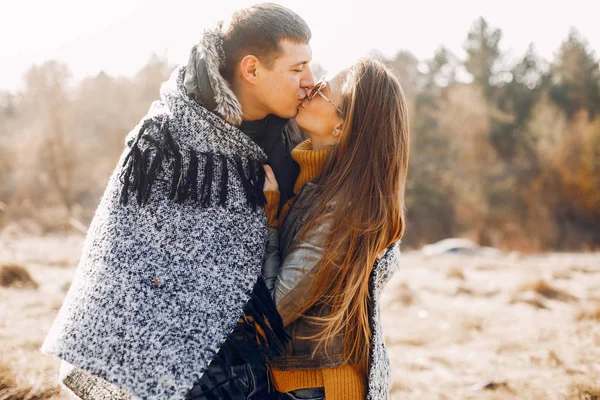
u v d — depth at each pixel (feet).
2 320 16.02
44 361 12.25
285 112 7.38
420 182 112.68
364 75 7.24
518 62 139.54
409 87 129.80
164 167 6.72
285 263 7.04
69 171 99.45
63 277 24.70
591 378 13.66
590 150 110.52
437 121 121.39
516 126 126.11
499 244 89.04
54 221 60.13
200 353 6.42
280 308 6.93
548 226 102.78
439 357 16.90
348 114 7.16
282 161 7.76
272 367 7.27
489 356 17.03
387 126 7.15
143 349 6.34
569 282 32.83
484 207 108.06
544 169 112.68
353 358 7.27
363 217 6.92
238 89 7.30
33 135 100.68
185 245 6.62
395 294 26.73
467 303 26.48
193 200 6.69
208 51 6.95
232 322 6.59
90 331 6.40
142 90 101.60
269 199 7.30
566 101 134.82
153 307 6.43
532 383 13.89
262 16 7.10
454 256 56.65
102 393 6.94
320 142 7.54
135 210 6.64
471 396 13.32
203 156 6.82
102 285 6.50
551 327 20.36
